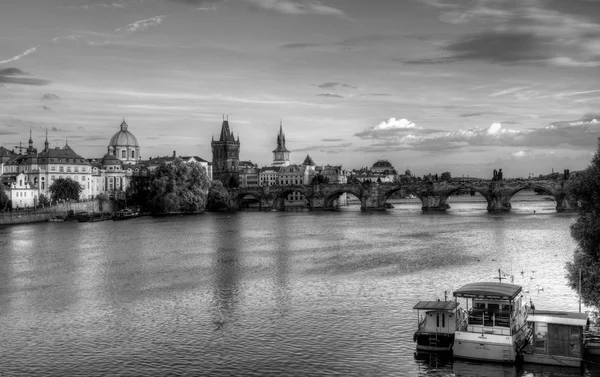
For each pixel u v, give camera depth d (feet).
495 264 409.69
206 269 406.41
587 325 225.35
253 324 263.29
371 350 228.02
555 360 210.18
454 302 241.35
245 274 384.88
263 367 212.23
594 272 228.84
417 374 205.16
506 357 213.66
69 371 211.41
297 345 234.38
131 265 429.38
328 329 253.85
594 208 244.01
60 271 408.05
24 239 625.00
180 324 265.34
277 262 434.30
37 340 246.06
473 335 217.77
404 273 378.32
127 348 234.17
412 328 253.44
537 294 312.71
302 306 293.43
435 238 585.22
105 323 269.23
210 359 220.64
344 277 367.66
